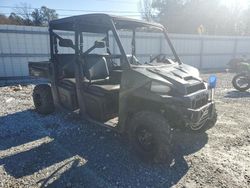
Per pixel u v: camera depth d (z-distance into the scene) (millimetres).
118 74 4113
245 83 8000
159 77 3139
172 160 3238
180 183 2750
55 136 4074
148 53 14359
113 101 3713
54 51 4613
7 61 10688
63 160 3273
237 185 2711
